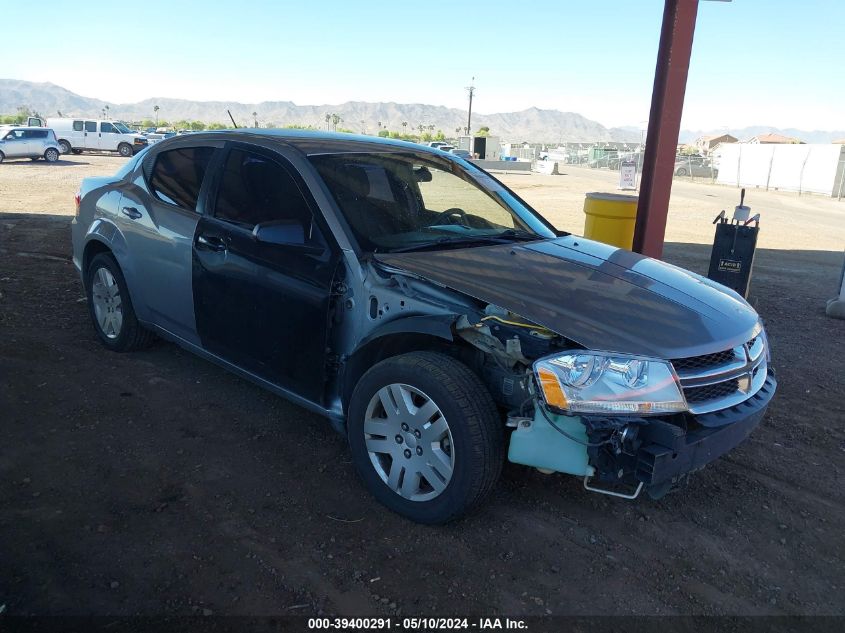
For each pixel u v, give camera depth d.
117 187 5.01
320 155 3.91
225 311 4.00
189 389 4.61
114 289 5.04
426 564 2.95
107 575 2.77
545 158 82.06
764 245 14.45
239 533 3.09
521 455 2.93
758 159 41.03
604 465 2.79
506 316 3.02
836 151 34.38
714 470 3.92
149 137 39.66
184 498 3.35
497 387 3.10
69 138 36.59
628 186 20.36
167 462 3.67
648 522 3.36
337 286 3.46
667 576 2.97
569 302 3.15
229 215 4.03
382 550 3.02
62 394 4.42
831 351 6.30
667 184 7.26
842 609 2.82
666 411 2.80
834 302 7.61
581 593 2.83
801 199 31.67
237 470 3.63
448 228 4.00
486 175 4.95
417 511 3.16
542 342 2.94
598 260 3.86
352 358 3.41
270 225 3.45
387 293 3.29
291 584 2.78
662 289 3.50
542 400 2.83
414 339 3.33
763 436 4.40
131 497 3.33
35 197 16.33
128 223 4.71
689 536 3.27
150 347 5.29
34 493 3.31
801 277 10.37
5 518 3.10
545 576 2.91
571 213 18.70
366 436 3.32
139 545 2.97
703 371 2.97
